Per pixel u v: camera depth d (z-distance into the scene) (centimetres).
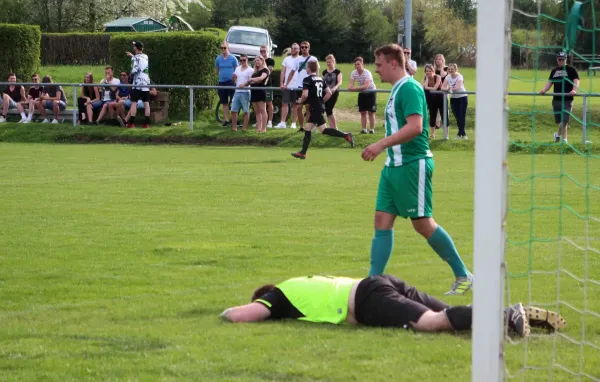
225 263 1489
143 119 4425
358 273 1405
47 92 4391
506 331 959
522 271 1379
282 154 3531
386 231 1252
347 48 10838
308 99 3253
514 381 838
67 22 10012
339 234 1773
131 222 1920
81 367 893
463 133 3822
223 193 2395
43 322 1089
